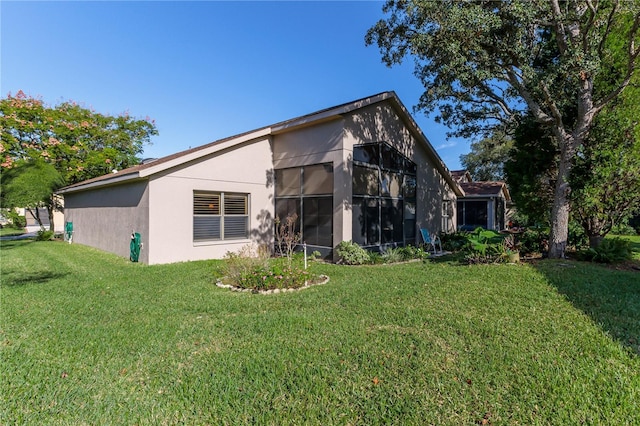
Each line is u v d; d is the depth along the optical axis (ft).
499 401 9.27
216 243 35.45
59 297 20.18
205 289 22.08
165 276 26.21
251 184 37.96
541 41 34.32
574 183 30.71
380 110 38.04
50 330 14.69
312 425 8.41
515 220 82.99
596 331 14.08
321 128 34.71
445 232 50.39
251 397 9.53
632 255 32.60
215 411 8.93
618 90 27.53
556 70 27.14
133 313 17.08
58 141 66.69
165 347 12.82
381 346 12.71
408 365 11.25
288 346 12.82
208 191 34.94
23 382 10.37
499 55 29.48
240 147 36.99
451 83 33.53
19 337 13.92
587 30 26.84
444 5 26.58
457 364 11.28
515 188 39.42
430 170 48.39
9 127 62.03
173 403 9.29
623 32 30.30
